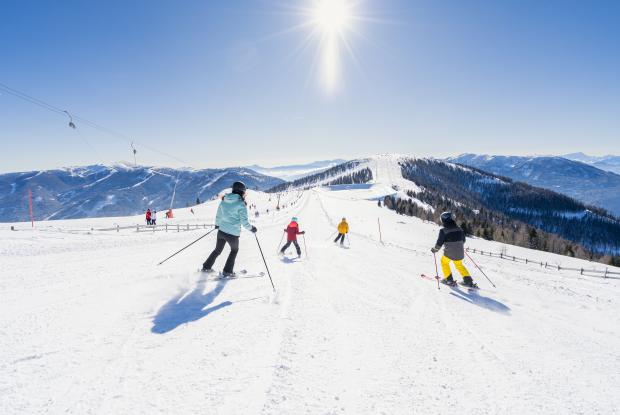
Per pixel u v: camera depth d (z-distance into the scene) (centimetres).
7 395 223
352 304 502
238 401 233
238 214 626
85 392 233
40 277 580
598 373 326
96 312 396
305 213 5809
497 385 287
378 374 291
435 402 253
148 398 230
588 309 607
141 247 1133
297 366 292
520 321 490
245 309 437
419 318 462
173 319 386
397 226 5341
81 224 3189
